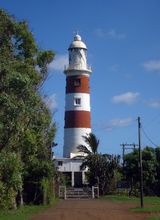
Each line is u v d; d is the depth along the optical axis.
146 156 81.06
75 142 90.56
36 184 48.78
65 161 90.88
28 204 48.19
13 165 31.42
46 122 37.59
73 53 93.94
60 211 41.94
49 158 50.97
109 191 81.62
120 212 40.75
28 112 30.20
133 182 81.25
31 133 34.44
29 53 37.31
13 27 36.00
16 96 28.28
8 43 36.06
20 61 35.38
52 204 52.12
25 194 48.78
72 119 91.38
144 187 80.31
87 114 92.06
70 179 90.50
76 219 33.16
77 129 90.81
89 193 75.12
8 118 28.02
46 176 49.25
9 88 28.09
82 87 92.25
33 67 35.91
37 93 33.22
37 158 48.25
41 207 45.94
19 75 28.33
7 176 32.22
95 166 81.75
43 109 38.12
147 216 36.16
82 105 91.69
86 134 88.94
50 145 50.03
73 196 73.94
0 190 32.88
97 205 52.19
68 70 92.50
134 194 80.00
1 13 35.75
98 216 36.09
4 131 28.97
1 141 29.64
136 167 81.12
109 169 81.88
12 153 31.42
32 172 48.31
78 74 92.31
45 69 38.38
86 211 42.00
